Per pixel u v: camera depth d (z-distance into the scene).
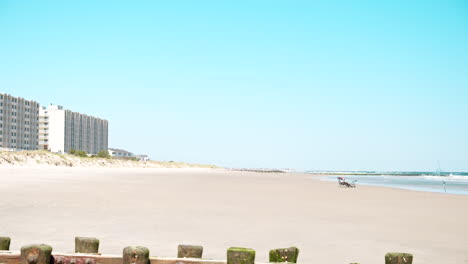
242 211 17.27
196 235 11.34
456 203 23.91
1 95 136.88
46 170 67.38
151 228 12.30
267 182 50.78
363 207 20.42
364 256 9.19
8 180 35.09
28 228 11.91
